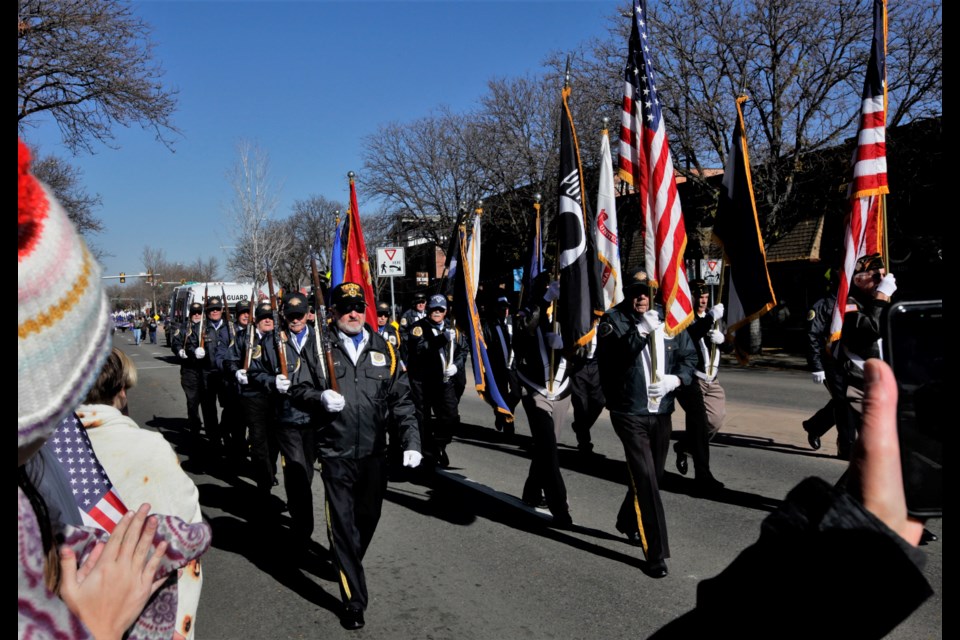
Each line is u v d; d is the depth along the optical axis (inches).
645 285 197.2
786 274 893.8
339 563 164.4
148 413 510.3
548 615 164.7
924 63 657.6
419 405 308.7
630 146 230.7
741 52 749.9
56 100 573.6
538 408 226.5
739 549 200.5
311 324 251.3
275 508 266.1
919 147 661.9
